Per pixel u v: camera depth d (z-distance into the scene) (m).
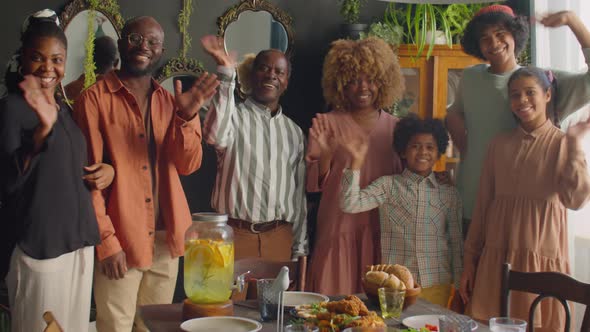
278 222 3.68
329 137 3.74
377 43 3.74
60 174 2.78
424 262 3.47
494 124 3.57
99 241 2.93
